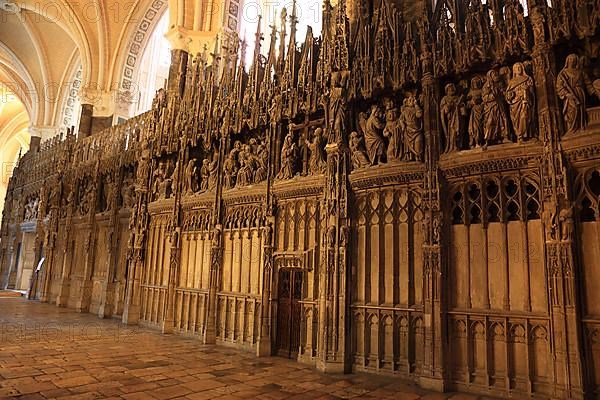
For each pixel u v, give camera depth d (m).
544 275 7.00
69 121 31.22
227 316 11.46
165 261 14.09
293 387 7.29
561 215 6.70
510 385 6.98
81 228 19.45
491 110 7.82
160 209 14.44
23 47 29.77
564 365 6.38
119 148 17.81
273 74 11.70
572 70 7.04
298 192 10.29
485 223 7.75
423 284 7.98
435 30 8.91
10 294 23.70
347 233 9.13
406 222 8.72
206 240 12.77
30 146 30.27
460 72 8.34
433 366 7.54
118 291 16.09
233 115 12.34
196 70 14.20
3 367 7.84
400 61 9.09
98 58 23.52
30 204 26.45
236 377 7.86
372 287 8.94
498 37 7.80
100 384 6.92
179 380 7.41
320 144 10.18
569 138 6.87
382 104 9.62
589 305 6.54
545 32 7.33
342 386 7.48
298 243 10.27
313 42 10.78
